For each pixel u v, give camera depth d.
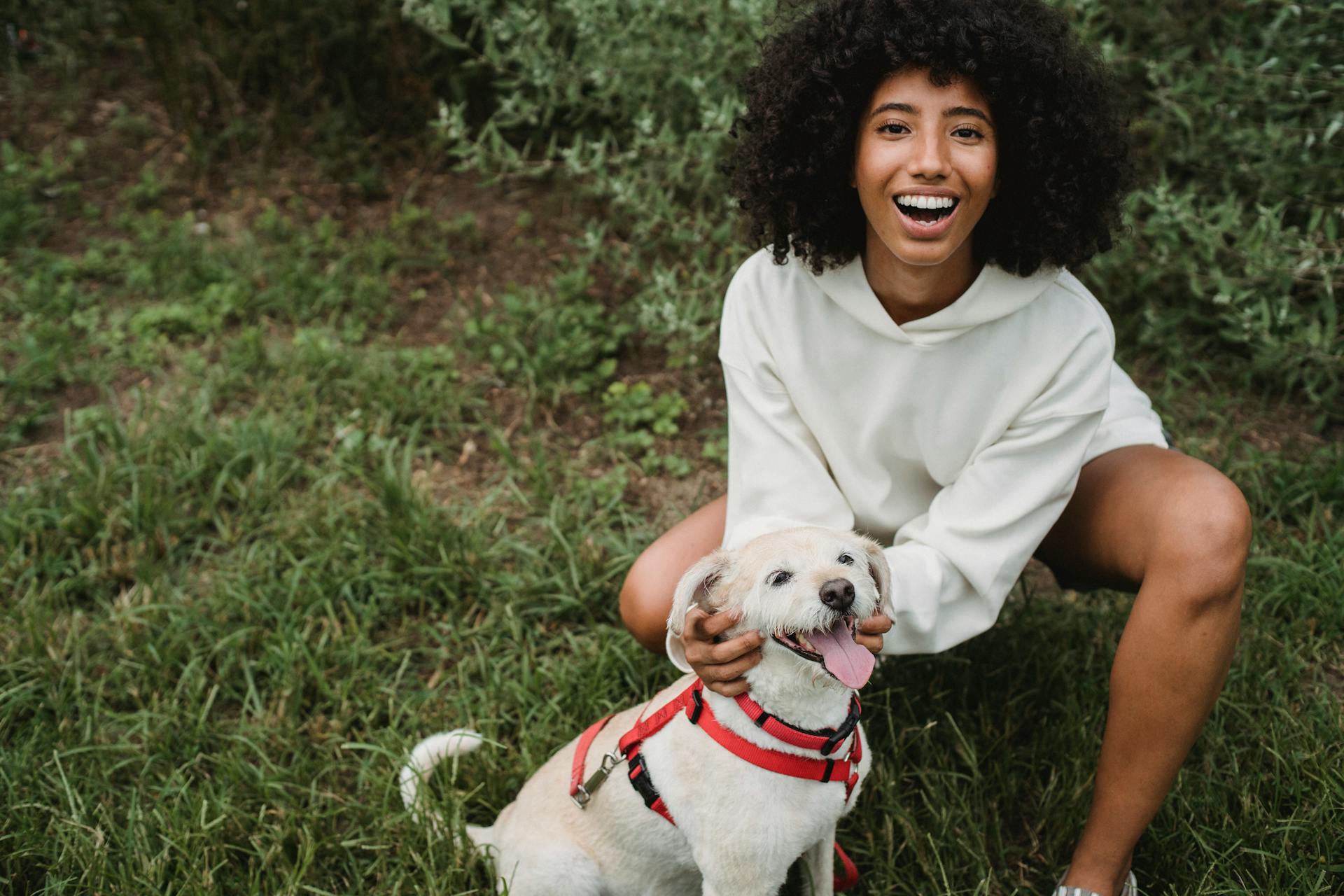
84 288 5.02
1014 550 2.37
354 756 2.96
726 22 4.11
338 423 4.17
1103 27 4.17
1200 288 4.13
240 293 4.87
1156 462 2.39
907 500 2.61
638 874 2.33
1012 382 2.38
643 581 2.67
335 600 3.43
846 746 2.18
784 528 2.39
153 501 3.71
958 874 2.51
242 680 3.19
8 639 3.24
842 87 2.23
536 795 2.45
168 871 2.61
